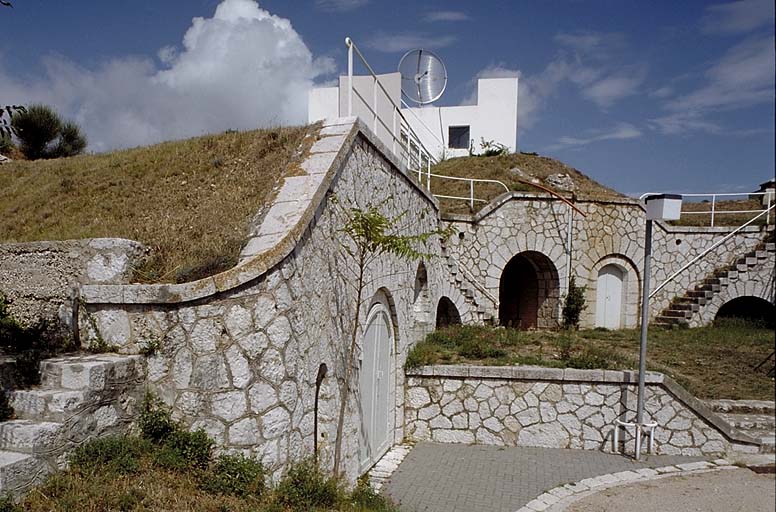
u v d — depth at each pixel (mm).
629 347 13969
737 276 17703
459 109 26875
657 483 7793
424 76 16469
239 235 6121
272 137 9078
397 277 9391
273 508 4758
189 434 5059
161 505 4305
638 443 8820
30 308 6312
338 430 6340
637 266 18328
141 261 6129
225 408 5090
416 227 11281
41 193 9555
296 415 5562
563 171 22344
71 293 5637
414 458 8797
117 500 4148
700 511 6750
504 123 26484
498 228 16750
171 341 5230
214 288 5082
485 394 9688
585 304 17641
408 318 10289
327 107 23578
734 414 9570
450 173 20922
